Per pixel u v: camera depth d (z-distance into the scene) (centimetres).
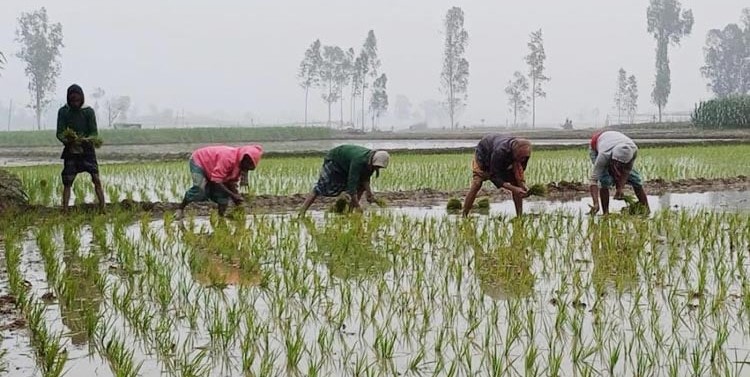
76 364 464
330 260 776
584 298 617
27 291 640
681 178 1756
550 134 5078
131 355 451
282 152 2659
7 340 509
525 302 605
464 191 1492
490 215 1159
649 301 605
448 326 542
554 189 1519
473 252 816
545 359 471
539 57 8850
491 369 454
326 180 1109
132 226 1055
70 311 582
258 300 615
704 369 447
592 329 532
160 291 614
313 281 674
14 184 1190
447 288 645
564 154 2494
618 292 629
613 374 442
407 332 527
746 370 444
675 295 621
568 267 738
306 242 873
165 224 1014
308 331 532
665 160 2191
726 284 660
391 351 477
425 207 1294
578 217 1094
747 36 9950
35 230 1005
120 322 552
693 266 739
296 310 585
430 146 4038
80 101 1162
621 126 6331
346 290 631
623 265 727
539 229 964
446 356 479
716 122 5641
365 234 918
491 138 1080
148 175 1850
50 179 1673
